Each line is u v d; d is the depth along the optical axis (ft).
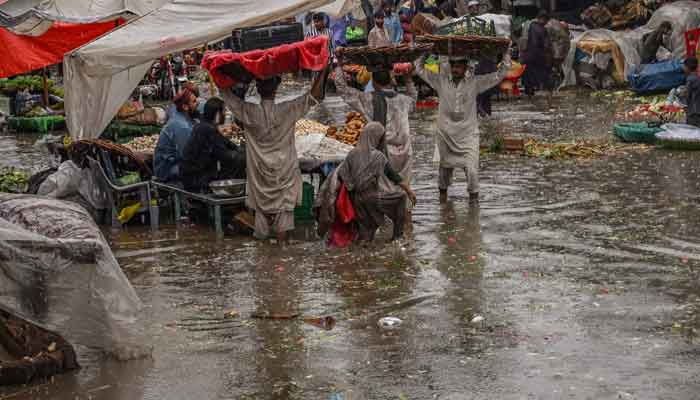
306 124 39.01
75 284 18.89
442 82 34.86
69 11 39.68
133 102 46.78
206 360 19.92
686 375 18.21
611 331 20.81
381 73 32.09
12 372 18.43
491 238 29.45
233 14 36.24
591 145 45.32
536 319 21.83
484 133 51.96
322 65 29.22
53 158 38.40
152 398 17.94
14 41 37.47
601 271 25.44
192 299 24.40
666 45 71.51
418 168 42.29
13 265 18.24
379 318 22.38
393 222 29.53
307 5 36.37
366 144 28.66
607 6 84.69
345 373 18.97
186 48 35.01
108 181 32.89
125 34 35.50
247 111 29.45
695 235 28.63
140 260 28.60
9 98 61.93
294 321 22.38
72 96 35.50
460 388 17.99
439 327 21.56
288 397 17.84
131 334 19.84
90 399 17.89
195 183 33.27
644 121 51.88
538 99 68.13
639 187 36.01
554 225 30.73
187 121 34.83
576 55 73.10
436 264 26.84
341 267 27.04
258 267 27.37
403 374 18.80
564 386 17.88
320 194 29.17
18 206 20.38
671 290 23.56
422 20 75.56
